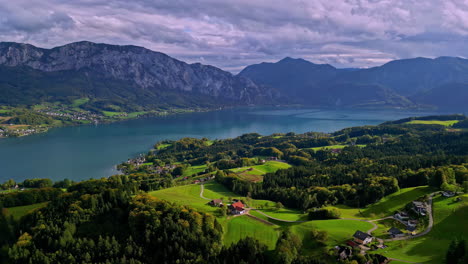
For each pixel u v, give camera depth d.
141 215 132.25
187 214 136.12
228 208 168.12
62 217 136.75
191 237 122.12
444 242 115.75
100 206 145.25
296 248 116.25
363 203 173.12
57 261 114.75
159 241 122.06
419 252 110.12
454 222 127.62
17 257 117.19
